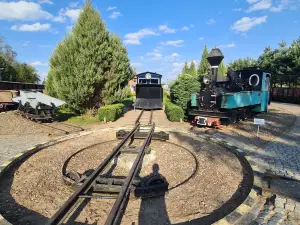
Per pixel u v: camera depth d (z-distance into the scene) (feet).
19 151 25.26
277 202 14.26
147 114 57.16
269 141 29.71
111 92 51.06
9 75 173.06
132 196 15.34
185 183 17.85
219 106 35.73
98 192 15.97
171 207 14.61
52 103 44.34
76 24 46.91
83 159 23.63
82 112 51.13
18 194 16.12
